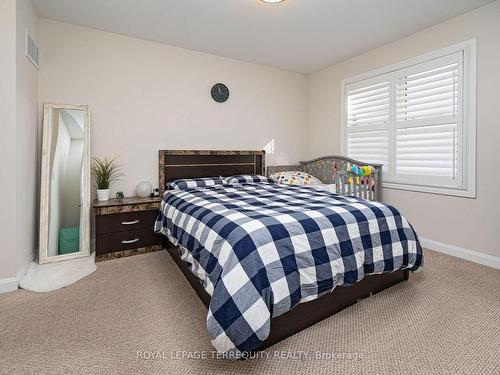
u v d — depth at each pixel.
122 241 2.88
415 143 3.20
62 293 2.10
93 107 3.08
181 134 3.62
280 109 4.46
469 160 2.74
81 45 2.99
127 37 3.24
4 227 2.10
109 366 1.36
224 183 3.50
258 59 3.99
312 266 1.57
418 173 3.19
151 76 3.39
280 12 2.72
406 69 3.25
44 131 2.71
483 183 2.66
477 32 2.64
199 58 3.71
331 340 1.56
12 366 1.35
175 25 2.99
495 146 2.57
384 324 1.70
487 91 2.60
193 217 2.03
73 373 1.32
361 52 3.72
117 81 3.20
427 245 3.12
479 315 1.79
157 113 3.45
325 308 1.76
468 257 2.76
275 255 1.46
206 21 2.90
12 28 2.07
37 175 2.74
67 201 2.81
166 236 2.87
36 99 2.70
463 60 2.75
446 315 1.79
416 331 1.63
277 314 1.42
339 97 4.16
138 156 3.36
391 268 1.96
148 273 2.48
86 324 1.71
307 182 3.92
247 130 4.16
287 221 1.64
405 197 3.34
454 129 2.85
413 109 3.20
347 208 1.95
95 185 3.13
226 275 1.38
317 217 1.75
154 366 1.37
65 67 2.92
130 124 3.29
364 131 3.79
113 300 2.00
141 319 1.77
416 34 3.15
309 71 4.54
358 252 1.80
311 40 3.35
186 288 2.19
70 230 2.82
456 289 2.14
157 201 3.07
